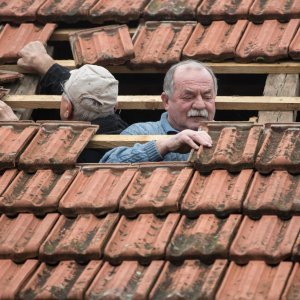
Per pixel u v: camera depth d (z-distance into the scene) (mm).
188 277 17625
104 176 19391
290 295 17156
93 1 25109
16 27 25078
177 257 17953
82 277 17891
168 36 24172
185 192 18859
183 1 24703
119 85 24938
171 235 18266
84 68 21719
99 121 21625
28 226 18875
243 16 24266
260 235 18016
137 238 18297
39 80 24016
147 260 18047
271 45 23516
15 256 18453
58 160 19672
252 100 22453
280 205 18359
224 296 17281
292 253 17672
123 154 20031
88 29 24562
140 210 18703
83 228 18641
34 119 24328
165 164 19391
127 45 23875
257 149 19266
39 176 19562
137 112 24250
